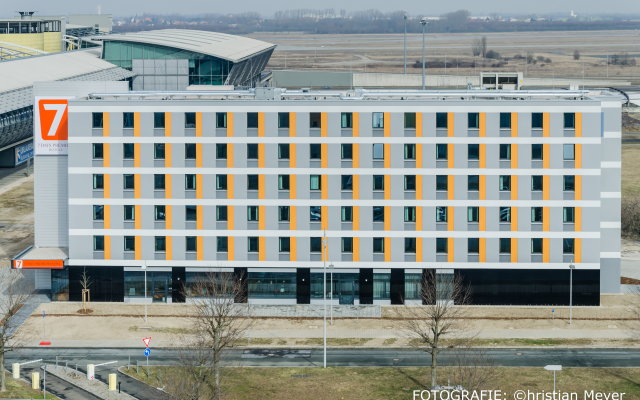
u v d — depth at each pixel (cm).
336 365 16300
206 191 19600
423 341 16350
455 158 19362
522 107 19212
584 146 19250
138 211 19662
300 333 18012
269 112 19375
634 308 19350
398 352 16950
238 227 19638
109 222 19725
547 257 19462
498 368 15988
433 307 16812
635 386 15162
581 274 19475
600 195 19738
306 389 15112
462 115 19262
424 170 19375
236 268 19725
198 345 15575
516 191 19362
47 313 19088
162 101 19450
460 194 19412
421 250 19525
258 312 19200
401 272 19612
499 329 18125
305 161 19462
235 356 16688
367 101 19300
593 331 18025
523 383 15262
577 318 18775
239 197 19600
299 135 19412
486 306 19525
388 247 19550
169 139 19512
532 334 17850
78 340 17612
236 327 18012
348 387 15200
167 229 19688
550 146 19262
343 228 19575
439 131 19312
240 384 15300
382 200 19475
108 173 19612
